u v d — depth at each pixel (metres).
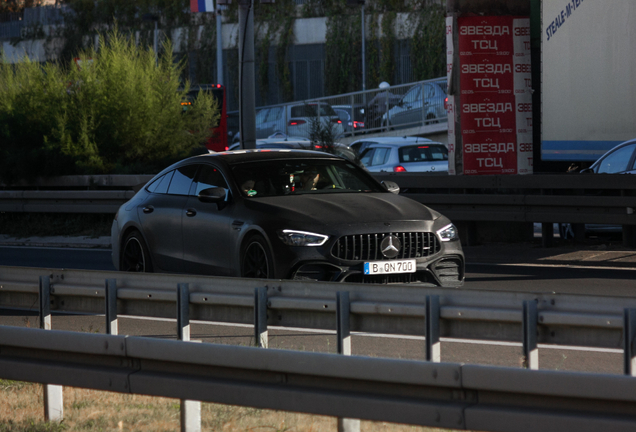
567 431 13.45
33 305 25.61
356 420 15.88
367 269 29.86
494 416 13.97
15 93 83.88
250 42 69.56
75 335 17.97
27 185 76.75
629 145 56.47
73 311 24.86
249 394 16.00
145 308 23.56
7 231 74.38
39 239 70.25
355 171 36.84
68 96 81.88
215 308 22.50
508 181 53.81
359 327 20.59
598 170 58.38
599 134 70.44
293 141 108.25
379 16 193.62
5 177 76.69
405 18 189.88
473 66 63.88
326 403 15.30
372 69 194.00
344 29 196.62
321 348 27.55
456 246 31.91
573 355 26.58
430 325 19.05
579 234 56.03
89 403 20.95
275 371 15.79
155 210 37.81
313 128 83.25
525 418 13.74
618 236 60.19
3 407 20.69
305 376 15.69
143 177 70.56
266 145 106.69
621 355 26.48
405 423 14.67
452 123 64.62
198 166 36.94
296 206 31.80
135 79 82.62
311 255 29.81
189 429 16.92
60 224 73.12
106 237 68.88
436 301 19.08
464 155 64.31
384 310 19.89
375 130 134.38
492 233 57.41
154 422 19.02
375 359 14.89
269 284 21.56
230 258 32.94
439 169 84.38
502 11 63.91
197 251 34.97
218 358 16.28
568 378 13.41
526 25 64.00
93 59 83.75
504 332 18.80
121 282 23.84
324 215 30.83
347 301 20.33
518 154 64.44
